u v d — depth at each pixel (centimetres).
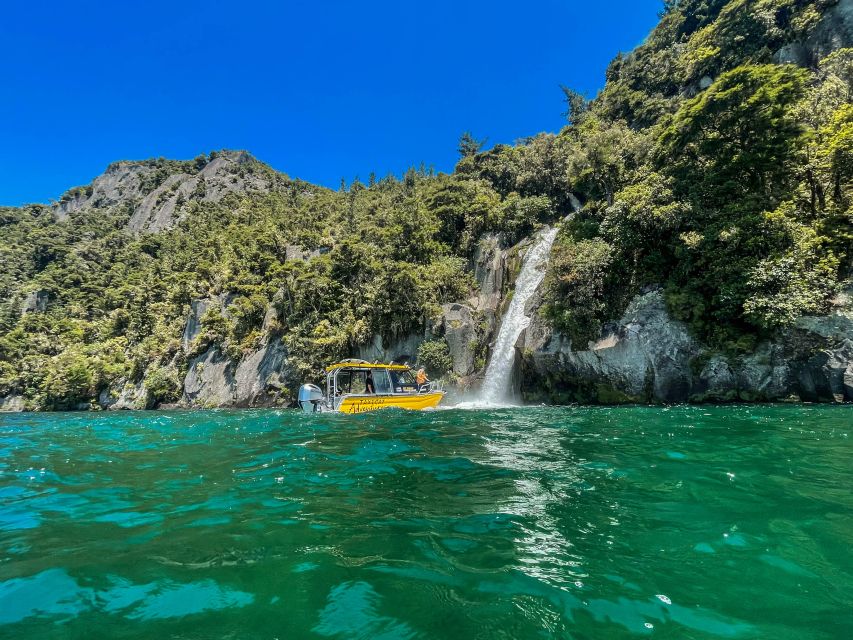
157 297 5928
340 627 240
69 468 711
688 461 615
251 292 4528
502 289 3008
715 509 417
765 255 1664
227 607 263
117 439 1082
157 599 276
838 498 439
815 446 704
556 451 720
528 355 2253
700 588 276
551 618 244
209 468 670
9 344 5791
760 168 1920
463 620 244
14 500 519
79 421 1920
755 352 1648
